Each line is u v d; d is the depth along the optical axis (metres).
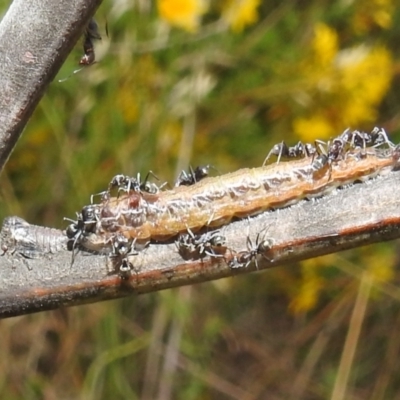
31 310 0.15
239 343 0.33
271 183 0.16
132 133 0.29
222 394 0.32
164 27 0.29
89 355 0.30
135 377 0.30
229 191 0.16
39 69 0.15
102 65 0.29
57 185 0.29
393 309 0.32
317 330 0.33
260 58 0.30
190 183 0.17
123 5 0.28
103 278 0.15
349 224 0.15
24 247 0.15
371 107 0.31
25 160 0.29
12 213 0.29
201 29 0.29
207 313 0.32
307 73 0.30
